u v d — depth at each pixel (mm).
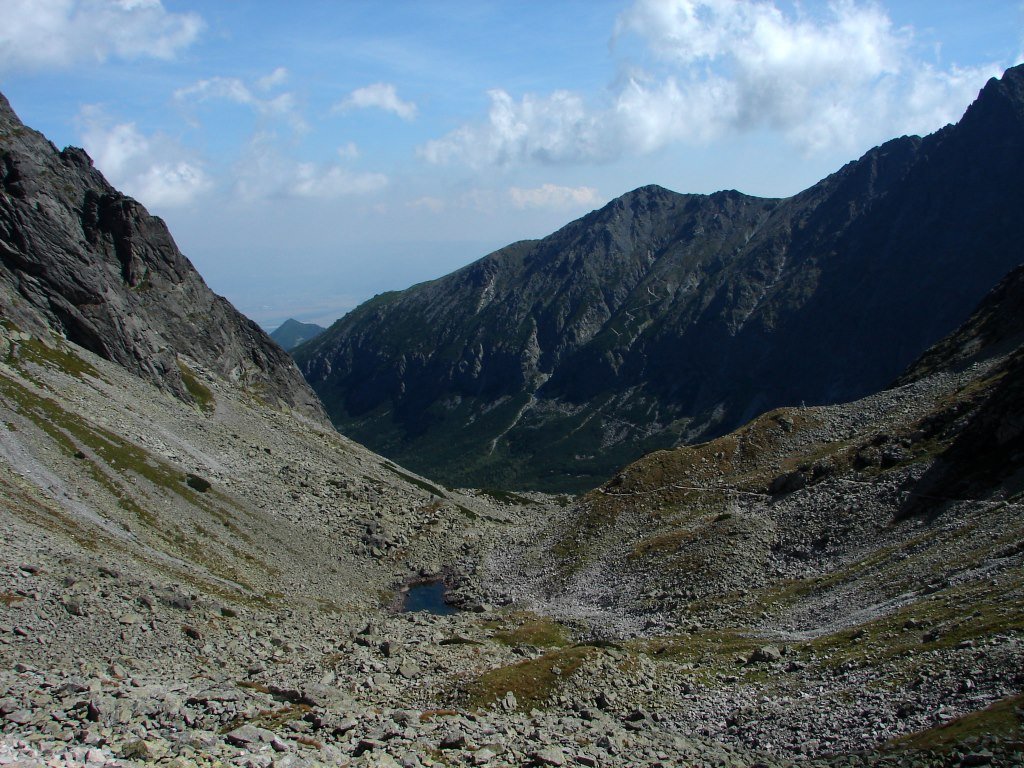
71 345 127562
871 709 37500
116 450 97250
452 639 71938
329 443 184000
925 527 72250
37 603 51594
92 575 61344
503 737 35906
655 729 42750
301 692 39375
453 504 167375
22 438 86875
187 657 52469
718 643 63656
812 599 68750
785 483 101562
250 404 178750
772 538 88812
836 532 82125
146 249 185250
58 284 132250
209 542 91188
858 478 91438
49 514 72750
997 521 63812
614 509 121250
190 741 26922
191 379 160750
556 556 116312
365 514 134750
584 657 52344
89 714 29109
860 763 30734
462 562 127312
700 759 35375
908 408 111875
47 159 172000
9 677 34094
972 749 27906
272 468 135625
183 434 124750
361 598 102188
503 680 49469
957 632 43062
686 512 110625
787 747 36750
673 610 80938
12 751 22891
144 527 84938
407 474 189875
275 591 86375
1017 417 75688
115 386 123875
